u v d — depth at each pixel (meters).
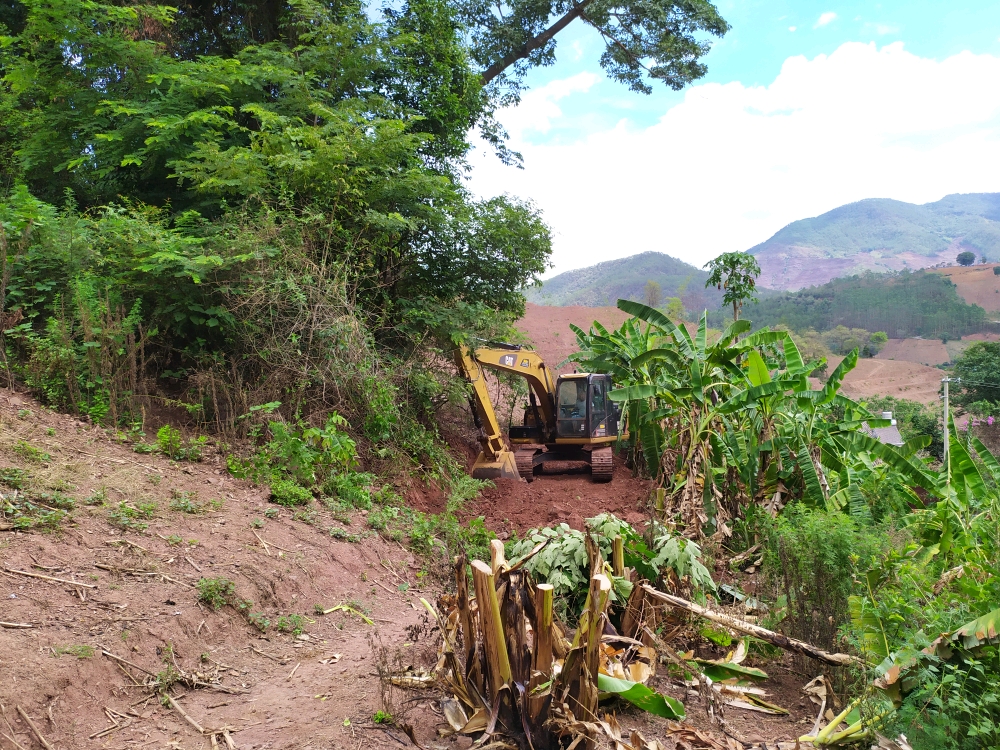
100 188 12.05
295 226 10.35
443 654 4.16
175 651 4.59
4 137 12.16
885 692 4.05
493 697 3.77
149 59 11.76
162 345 9.52
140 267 8.59
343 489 8.35
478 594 3.73
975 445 8.28
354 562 6.91
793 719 4.53
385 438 10.19
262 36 15.67
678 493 8.25
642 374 13.52
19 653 3.90
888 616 4.46
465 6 25.17
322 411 9.51
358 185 11.63
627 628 4.95
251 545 6.23
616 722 3.85
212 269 9.16
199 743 3.79
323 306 9.73
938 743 3.68
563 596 5.12
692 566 5.34
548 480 13.45
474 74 17.00
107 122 11.41
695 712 4.50
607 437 13.87
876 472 10.33
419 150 15.60
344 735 3.90
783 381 9.21
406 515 8.77
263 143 11.32
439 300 13.46
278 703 4.32
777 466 10.10
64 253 8.71
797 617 5.50
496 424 12.90
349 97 13.90
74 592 4.66
